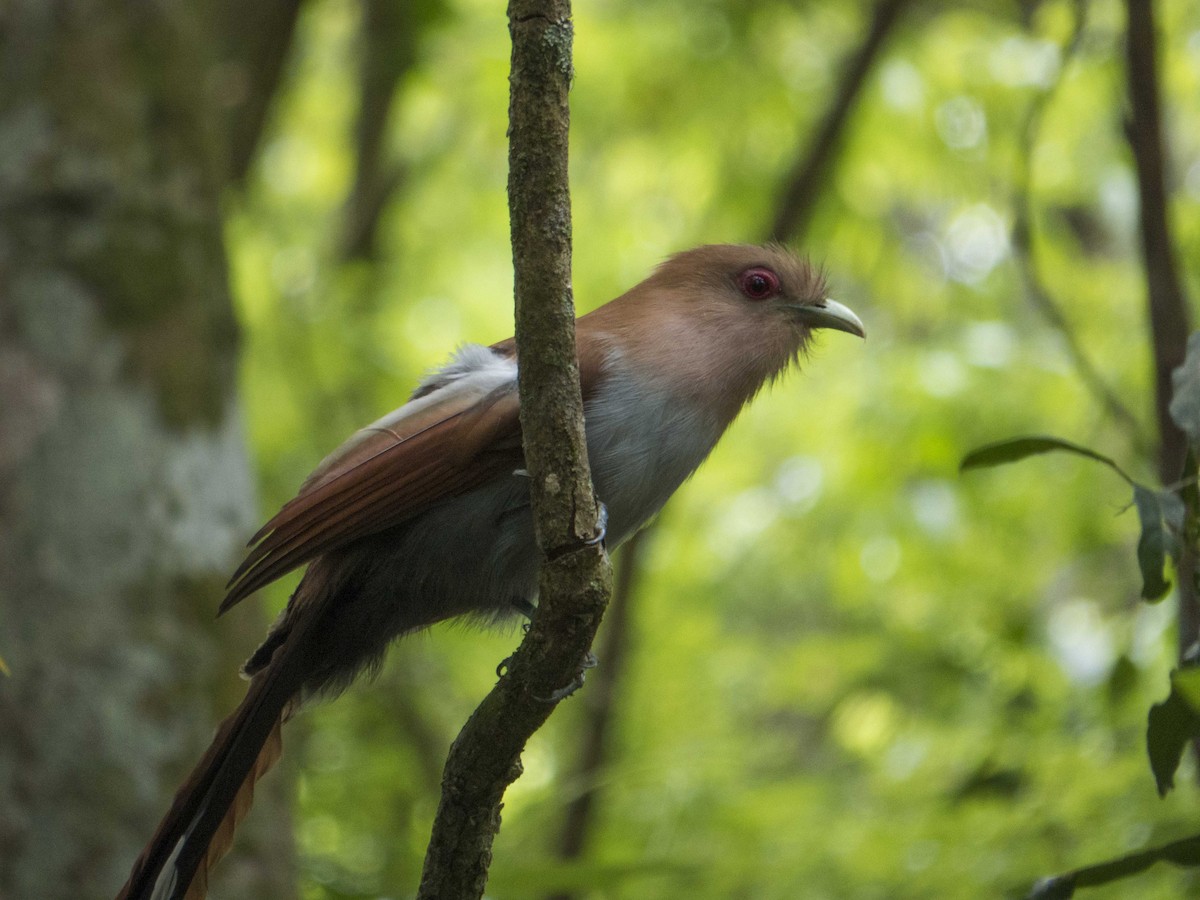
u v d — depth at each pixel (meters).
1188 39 14.12
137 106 9.53
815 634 15.15
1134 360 14.39
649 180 18.23
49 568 8.77
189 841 6.20
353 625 6.76
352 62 18.72
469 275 20.06
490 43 17.91
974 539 15.08
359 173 18.47
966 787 10.98
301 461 15.39
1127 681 8.60
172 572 8.94
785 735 16.72
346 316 16.34
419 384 6.93
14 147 9.28
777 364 7.46
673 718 15.92
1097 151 15.45
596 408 6.55
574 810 12.77
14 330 9.06
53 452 8.92
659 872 7.82
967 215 16.80
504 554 6.61
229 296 9.73
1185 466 5.44
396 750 15.57
